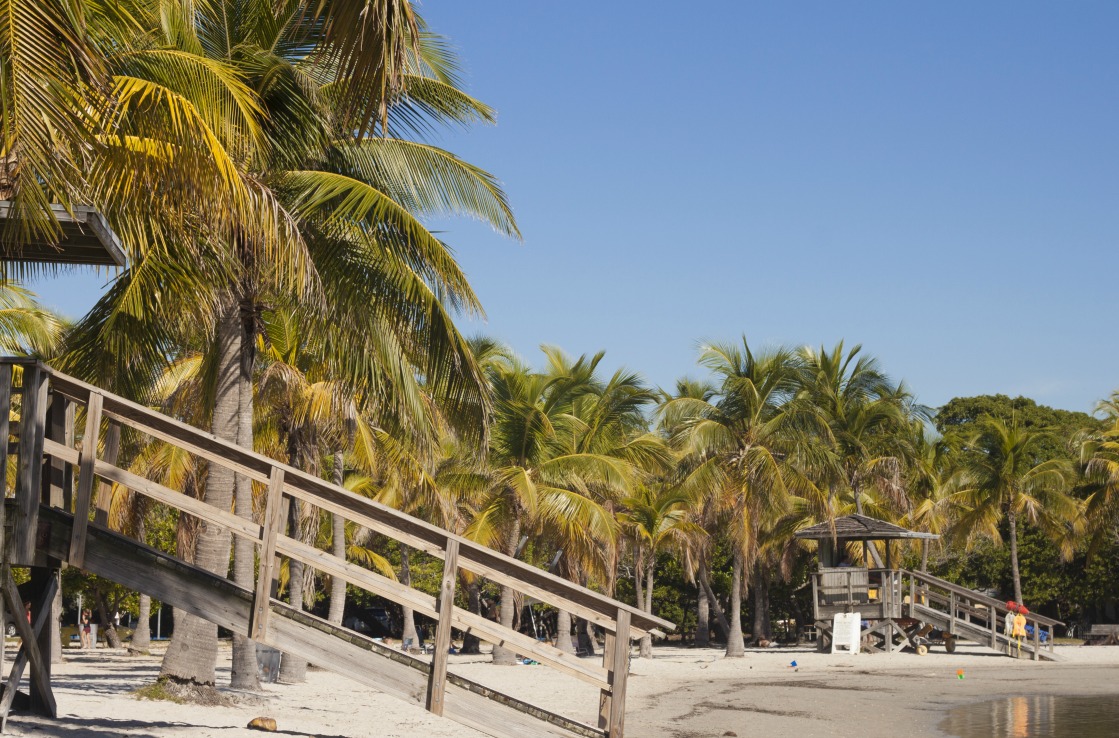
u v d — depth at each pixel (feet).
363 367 49.21
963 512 160.25
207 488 49.29
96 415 27.94
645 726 53.21
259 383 67.67
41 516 27.86
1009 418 228.84
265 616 27.78
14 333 81.41
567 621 107.65
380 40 23.02
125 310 42.80
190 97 33.73
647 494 120.98
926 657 119.75
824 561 131.44
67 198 24.49
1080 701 69.67
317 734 38.96
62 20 21.72
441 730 43.01
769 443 117.50
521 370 103.96
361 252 46.62
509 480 95.20
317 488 28.35
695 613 188.55
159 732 33.88
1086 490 173.99
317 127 45.21
